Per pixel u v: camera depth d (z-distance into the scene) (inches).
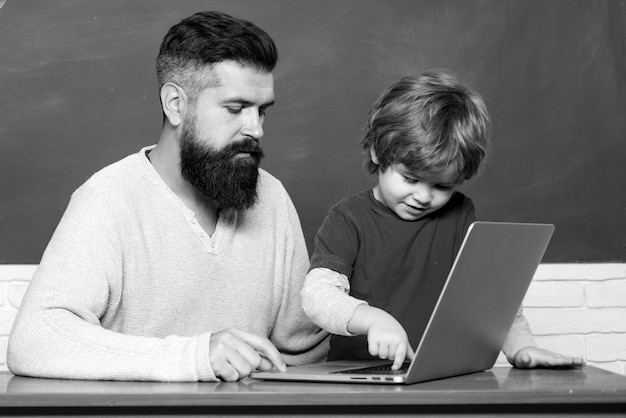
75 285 62.2
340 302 60.5
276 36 104.9
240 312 71.2
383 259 71.2
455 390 44.6
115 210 67.0
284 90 104.6
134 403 43.9
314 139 104.5
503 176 104.9
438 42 105.6
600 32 106.0
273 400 43.5
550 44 105.8
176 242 69.2
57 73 102.7
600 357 104.8
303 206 104.0
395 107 69.4
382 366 57.7
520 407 44.8
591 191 105.3
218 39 66.1
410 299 71.2
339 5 105.3
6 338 100.4
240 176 66.8
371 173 74.7
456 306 48.8
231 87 65.7
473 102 70.8
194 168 67.1
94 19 103.3
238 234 72.4
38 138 102.2
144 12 103.6
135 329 68.0
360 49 105.3
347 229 71.1
